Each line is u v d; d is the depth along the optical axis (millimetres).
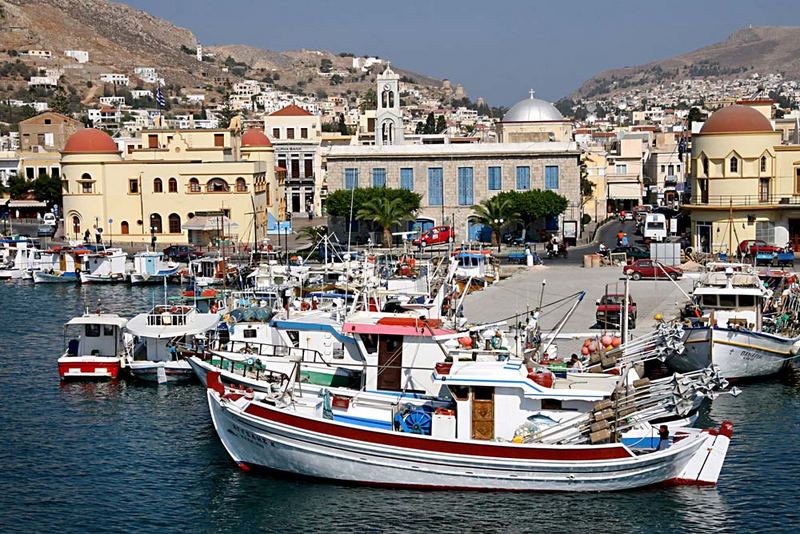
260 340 67000
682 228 148000
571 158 142375
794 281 86938
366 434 48719
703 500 47562
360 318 55781
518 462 47875
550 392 49031
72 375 69312
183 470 52062
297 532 45125
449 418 49938
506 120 171500
